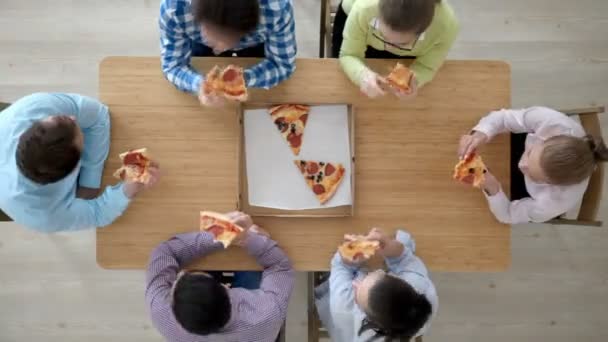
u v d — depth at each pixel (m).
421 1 1.24
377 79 1.54
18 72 2.38
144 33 2.40
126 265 1.58
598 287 2.44
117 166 1.60
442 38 1.51
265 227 1.60
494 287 2.43
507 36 2.47
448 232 1.63
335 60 1.63
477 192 1.62
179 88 1.56
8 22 2.38
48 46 2.39
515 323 2.43
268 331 1.44
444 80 1.64
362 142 1.63
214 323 1.25
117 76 1.59
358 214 1.62
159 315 1.41
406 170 1.63
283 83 1.62
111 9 2.40
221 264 1.58
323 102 1.63
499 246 1.63
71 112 1.49
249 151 1.60
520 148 1.81
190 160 1.60
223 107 1.60
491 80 1.65
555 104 2.46
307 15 2.43
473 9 2.46
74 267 2.36
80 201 1.51
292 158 1.61
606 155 1.54
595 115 1.66
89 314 2.35
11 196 1.43
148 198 1.58
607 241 2.45
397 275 1.48
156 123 1.60
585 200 1.68
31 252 2.36
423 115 1.64
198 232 1.55
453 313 2.42
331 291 1.52
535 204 1.60
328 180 1.60
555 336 2.43
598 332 2.43
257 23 1.20
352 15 1.52
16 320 2.34
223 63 1.62
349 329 1.52
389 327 1.29
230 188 1.60
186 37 1.48
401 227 1.62
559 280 2.44
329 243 1.61
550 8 2.49
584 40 2.48
